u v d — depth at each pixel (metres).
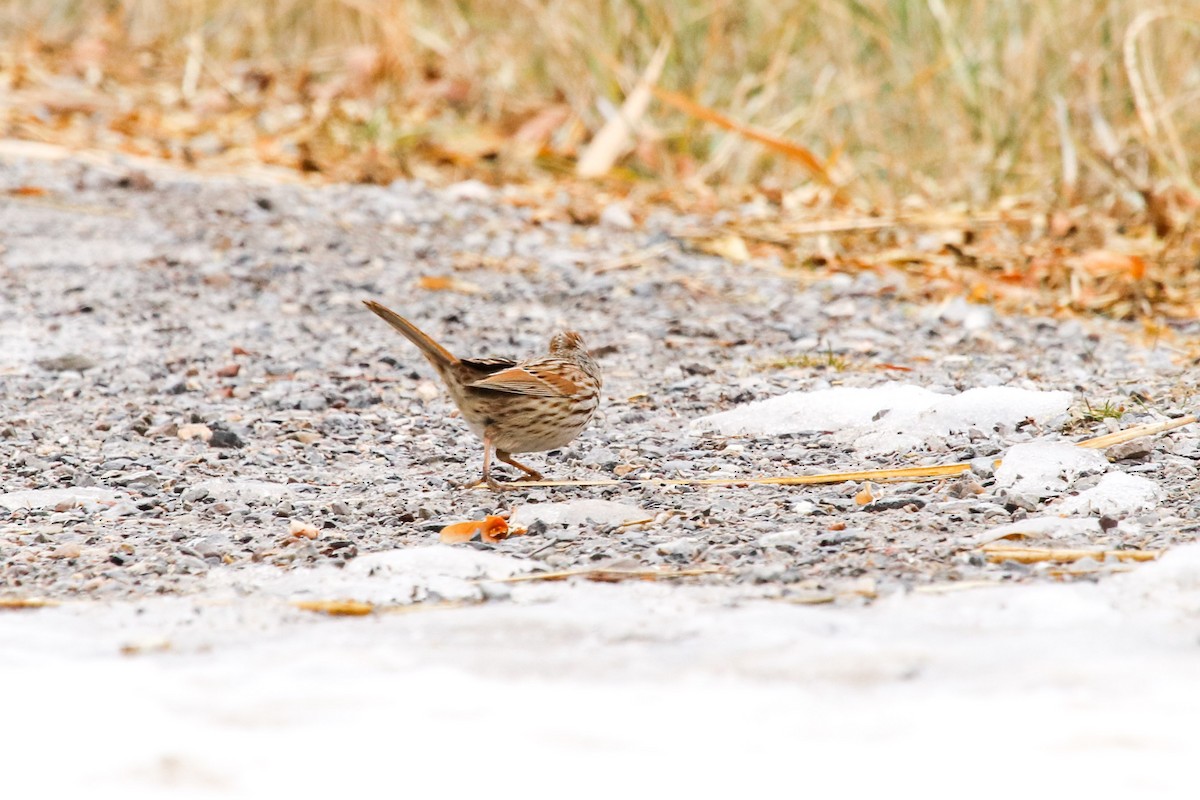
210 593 7.73
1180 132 20.39
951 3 21.73
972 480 9.60
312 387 12.93
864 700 5.91
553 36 23.14
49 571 8.24
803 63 22.62
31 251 16.80
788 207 20.16
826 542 8.39
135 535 9.02
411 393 12.86
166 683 6.22
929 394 11.66
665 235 18.34
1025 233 18.67
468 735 5.63
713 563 8.09
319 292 15.95
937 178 21.00
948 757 5.37
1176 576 7.34
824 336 14.70
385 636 6.85
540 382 9.77
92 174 19.69
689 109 20.30
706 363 13.77
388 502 9.70
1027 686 6.00
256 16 27.11
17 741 5.63
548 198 20.45
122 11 29.06
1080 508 8.83
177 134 23.05
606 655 6.50
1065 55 20.72
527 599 7.45
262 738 5.64
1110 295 16.03
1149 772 5.22
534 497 9.75
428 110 23.73
